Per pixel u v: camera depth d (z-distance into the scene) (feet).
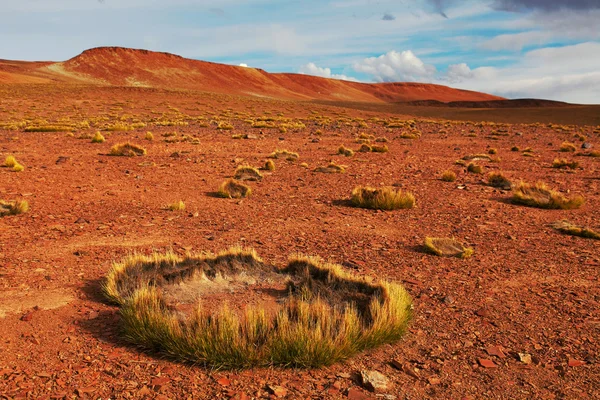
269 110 208.95
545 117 248.93
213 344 13.19
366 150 74.33
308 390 11.83
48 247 23.86
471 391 12.05
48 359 12.89
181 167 54.39
